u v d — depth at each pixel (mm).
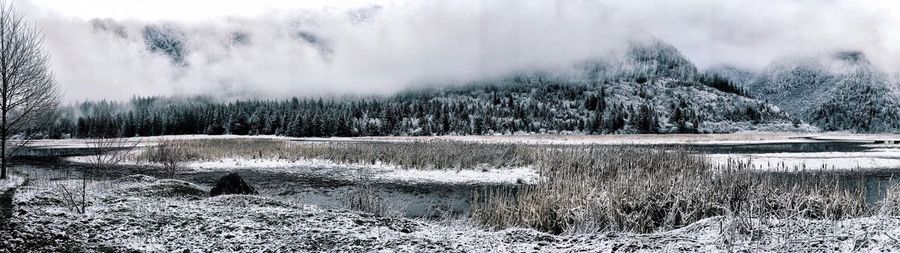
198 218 10016
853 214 11953
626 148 29562
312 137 93812
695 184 13586
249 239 8656
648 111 112250
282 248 8188
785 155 37750
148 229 9078
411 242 8555
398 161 28406
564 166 23859
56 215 9516
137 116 106562
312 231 9258
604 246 8266
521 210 12430
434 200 18328
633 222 11227
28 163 32469
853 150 45750
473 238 9000
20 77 18297
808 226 8906
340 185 22047
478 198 18688
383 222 10539
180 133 105250
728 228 8492
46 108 19734
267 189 20953
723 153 40594
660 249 7941
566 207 11891
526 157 28516
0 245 7379
